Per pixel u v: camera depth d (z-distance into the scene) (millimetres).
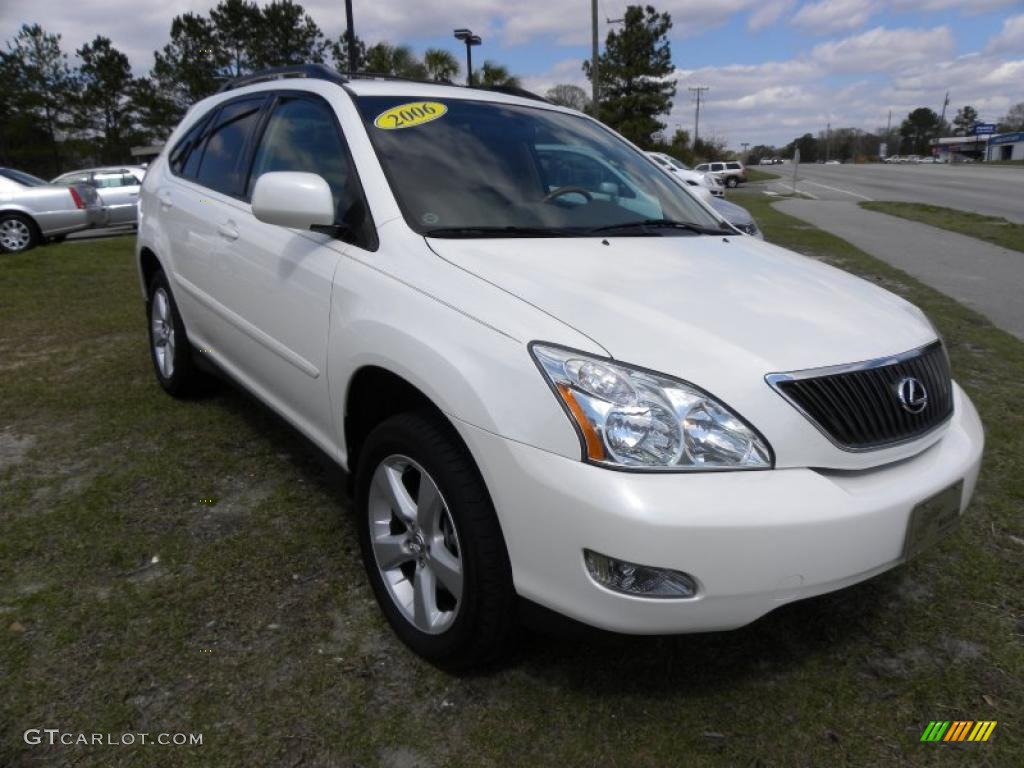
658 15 47406
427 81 3549
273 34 43094
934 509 2156
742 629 2568
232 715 2127
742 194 32250
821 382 2025
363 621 2549
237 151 3678
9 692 2178
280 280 2938
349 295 2527
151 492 3377
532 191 3000
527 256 2455
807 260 3117
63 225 11961
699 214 3469
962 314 7043
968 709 2225
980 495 3504
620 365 1924
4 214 11375
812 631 2562
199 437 3994
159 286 4453
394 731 2092
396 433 2299
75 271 9250
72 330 6250
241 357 3465
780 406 1958
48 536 2992
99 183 17453
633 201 3262
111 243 12602
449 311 2178
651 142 47938
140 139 49062
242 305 3303
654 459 1848
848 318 2334
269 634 2467
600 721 2145
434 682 2279
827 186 38781
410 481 2455
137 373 5078
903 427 2164
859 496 1992
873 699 2260
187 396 4539
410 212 2617
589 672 2338
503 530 2008
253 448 3865
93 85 48688
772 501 1865
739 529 1820
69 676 2248
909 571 2918
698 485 1846
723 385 1937
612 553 1820
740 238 3256
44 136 48938
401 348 2238
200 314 3842
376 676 2299
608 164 3451
